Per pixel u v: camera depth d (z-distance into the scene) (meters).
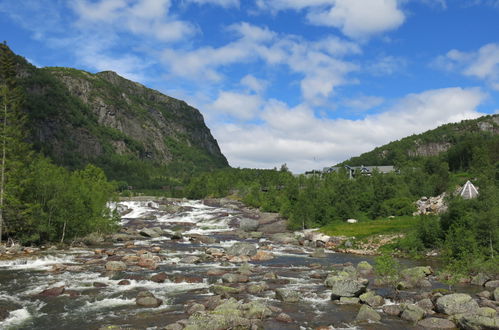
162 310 25.44
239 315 23.47
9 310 25.11
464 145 182.25
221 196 167.62
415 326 22.78
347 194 97.62
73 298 28.31
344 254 56.72
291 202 114.19
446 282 33.62
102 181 85.75
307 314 25.08
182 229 92.62
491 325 20.80
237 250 53.25
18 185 53.28
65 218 57.66
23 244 53.78
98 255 49.12
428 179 120.88
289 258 52.12
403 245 55.12
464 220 49.09
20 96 57.88
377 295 27.86
